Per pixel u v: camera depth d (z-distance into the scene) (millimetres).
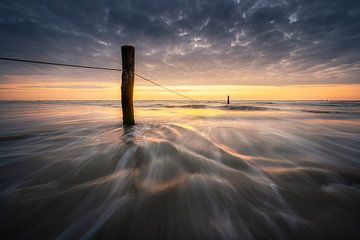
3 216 1874
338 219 1844
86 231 1690
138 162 3262
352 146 4762
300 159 3668
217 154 3770
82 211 1953
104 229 1705
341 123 9047
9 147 4250
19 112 14938
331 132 6648
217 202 2094
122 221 1795
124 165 3139
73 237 1635
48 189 2373
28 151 3941
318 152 4203
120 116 11648
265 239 1603
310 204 2090
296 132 6582
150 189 2350
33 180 2633
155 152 3746
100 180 2611
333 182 2643
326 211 1969
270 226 1744
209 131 6414
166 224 1759
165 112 15148
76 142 4656
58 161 3326
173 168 3008
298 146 4691
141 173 2822
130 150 3879
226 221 1805
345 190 2410
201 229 1700
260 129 7047
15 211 1942
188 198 2150
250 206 2037
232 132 6363
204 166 3115
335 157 3836
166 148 3990
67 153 3770
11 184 2514
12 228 1747
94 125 7426
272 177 2771
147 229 1702
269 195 2262
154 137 5023
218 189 2357
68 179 2654
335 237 1630
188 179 2600
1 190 2348
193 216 1866
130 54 5719
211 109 19281
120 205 2031
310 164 3369
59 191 2324
